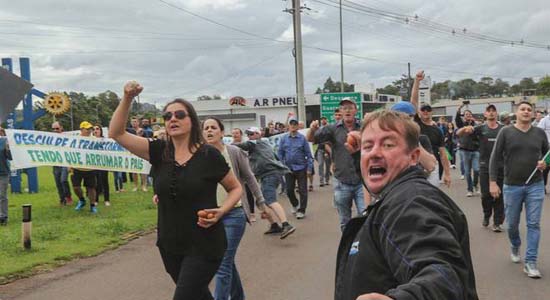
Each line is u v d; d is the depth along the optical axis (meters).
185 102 3.98
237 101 67.06
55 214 11.95
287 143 11.36
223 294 4.89
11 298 6.00
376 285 1.79
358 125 6.79
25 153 12.02
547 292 5.82
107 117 74.25
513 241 7.05
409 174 1.99
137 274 7.00
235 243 4.99
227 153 5.58
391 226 1.76
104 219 11.13
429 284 1.50
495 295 5.75
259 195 5.99
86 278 6.81
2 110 5.24
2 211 10.80
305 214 11.74
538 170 6.46
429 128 6.50
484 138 9.42
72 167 12.30
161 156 3.97
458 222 1.83
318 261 7.47
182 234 3.83
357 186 6.75
